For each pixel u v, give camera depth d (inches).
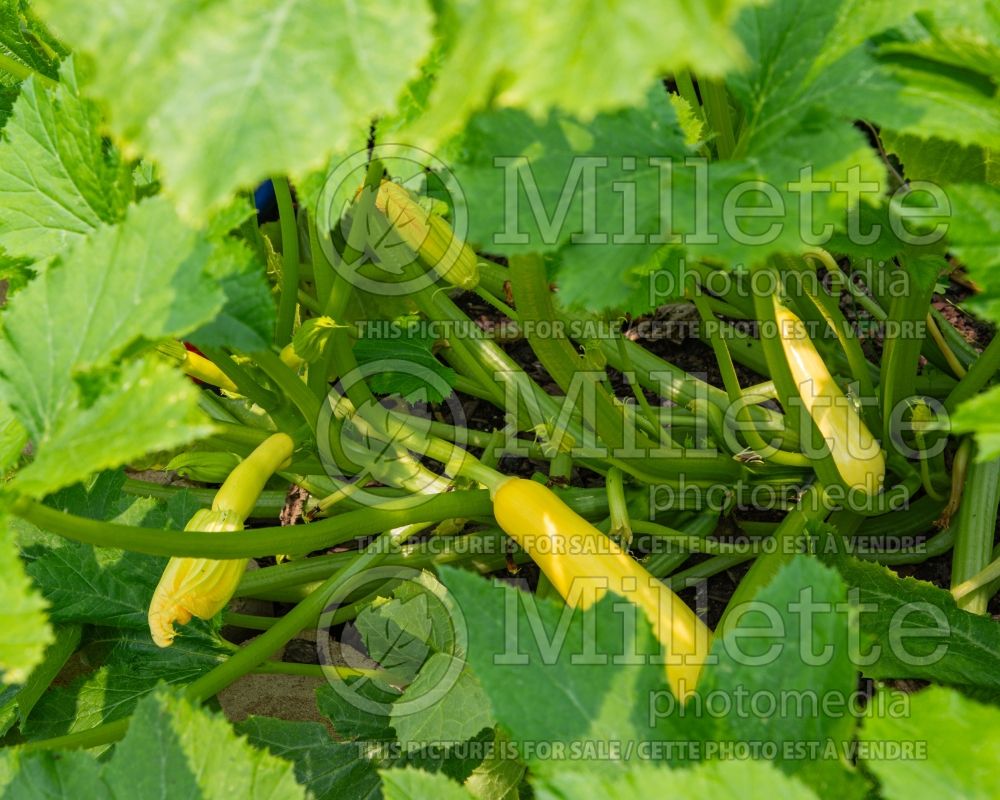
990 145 51.9
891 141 61.1
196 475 67.6
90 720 61.9
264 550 58.9
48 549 63.2
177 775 53.6
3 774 53.7
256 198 72.1
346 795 61.4
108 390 51.6
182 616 59.2
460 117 47.2
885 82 52.7
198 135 49.2
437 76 54.4
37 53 66.3
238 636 67.7
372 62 49.7
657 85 53.4
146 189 59.9
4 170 58.4
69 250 53.5
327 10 49.7
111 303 52.9
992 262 52.8
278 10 49.6
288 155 49.4
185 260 52.8
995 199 53.0
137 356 54.6
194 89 49.3
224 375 64.6
